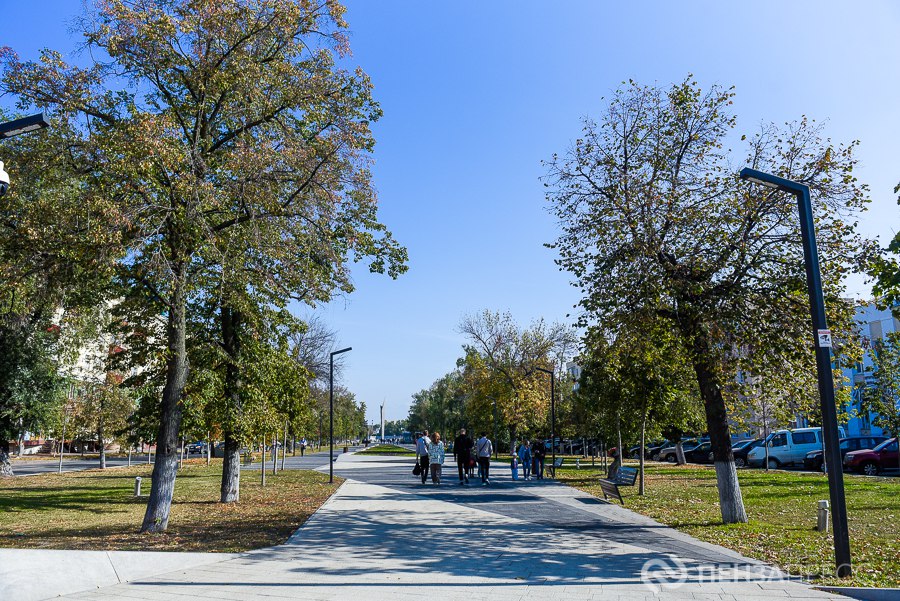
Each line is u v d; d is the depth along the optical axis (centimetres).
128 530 1367
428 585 834
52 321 3181
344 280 1688
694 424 3203
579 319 1520
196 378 1695
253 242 1438
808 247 968
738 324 1405
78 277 1405
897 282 1033
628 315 1420
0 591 744
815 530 1278
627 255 1434
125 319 1769
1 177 934
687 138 1507
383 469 3762
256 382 1891
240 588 822
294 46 1531
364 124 1549
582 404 3456
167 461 1379
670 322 1447
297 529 1359
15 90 1340
